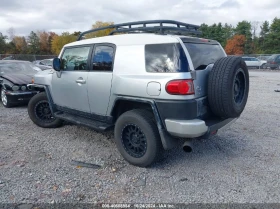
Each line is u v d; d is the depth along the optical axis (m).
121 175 3.27
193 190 2.92
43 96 5.12
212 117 3.46
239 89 3.57
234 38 54.94
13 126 5.38
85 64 4.05
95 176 3.24
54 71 4.69
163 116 3.12
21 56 31.52
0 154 3.89
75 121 4.29
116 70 3.55
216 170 3.41
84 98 4.09
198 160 3.72
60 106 4.71
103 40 3.86
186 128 2.98
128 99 3.41
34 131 5.04
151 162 3.38
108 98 3.68
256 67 26.73
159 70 3.15
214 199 2.74
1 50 54.03
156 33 3.52
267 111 6.68
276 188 2.94
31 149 4.10
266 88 11.24
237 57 3.31
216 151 4.05
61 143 4.38
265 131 5.01
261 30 58.88
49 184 3.02
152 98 3.16
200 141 4.47
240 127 5.27
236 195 2.81
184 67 3.01
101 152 4.01
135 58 3.38
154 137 3.27
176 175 3.28
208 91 3.20
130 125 3.49
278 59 24.98
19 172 3.31
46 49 62.69
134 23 3.82
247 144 4.33
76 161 3.67
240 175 3.26
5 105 7.32
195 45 3.41
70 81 4.30
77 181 3.10
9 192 2.84
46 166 3.50
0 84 7.37
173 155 3.90
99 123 4.02
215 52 3.82
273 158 3.76
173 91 2.97
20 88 7.01
